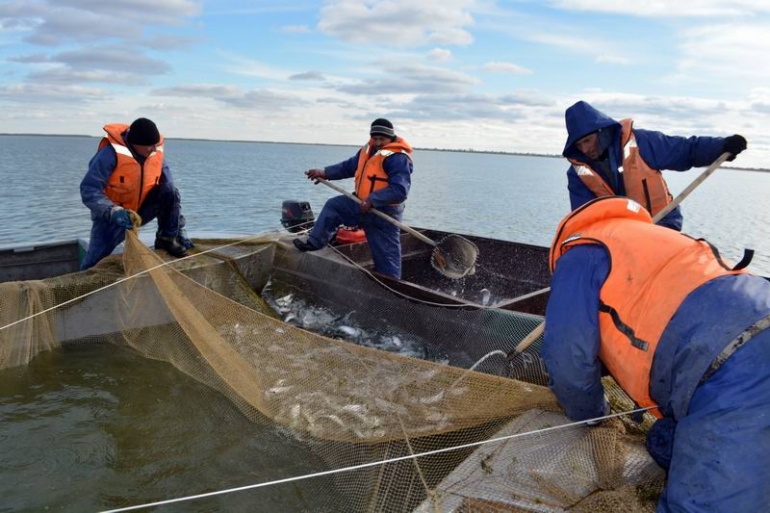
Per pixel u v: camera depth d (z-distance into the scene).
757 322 1.95
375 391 3.53
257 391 3.97
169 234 6.16
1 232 16.89
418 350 5.28
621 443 2.95
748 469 1.88
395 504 3.01
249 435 3.96
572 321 2.35
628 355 2.26
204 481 3.49
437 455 3.25
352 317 5.93
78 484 3.44
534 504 2.51
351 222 6.76
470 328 4.89
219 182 34.00
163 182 6.01
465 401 3.23
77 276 5.21
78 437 3.91
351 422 3.54
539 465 2.76
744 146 3.77
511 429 3.06
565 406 2.70
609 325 2.32
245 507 3.25
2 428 3.98
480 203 30.81
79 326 5.17
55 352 5.06
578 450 2.81
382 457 3.37
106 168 5.51
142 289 5.18
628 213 2.57
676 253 2.23
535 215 26.20
